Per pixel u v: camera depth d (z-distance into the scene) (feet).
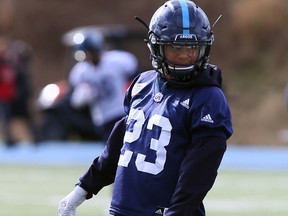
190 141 42.96
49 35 288.71
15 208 101.96
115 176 45.91
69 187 123.95
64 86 191.72
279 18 273.75
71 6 291.58
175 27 43.06
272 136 240.73
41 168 150.51
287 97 180.75
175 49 43.16
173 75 43.47
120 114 92.68
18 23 291.17
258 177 140.77
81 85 95.45
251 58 269.03
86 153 173.37
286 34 272.72
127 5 287.48
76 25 288.71
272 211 101.35
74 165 155.74
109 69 92.73
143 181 43.29
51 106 189.57
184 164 42.22
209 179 41.88
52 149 181.16
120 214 43.80
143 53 198.49
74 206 47.80
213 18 275.59
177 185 42.19
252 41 271.69
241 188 125.39
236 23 273.54
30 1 293.84
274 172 149.18
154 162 43.16
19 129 238.48
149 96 44.83
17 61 184.65
